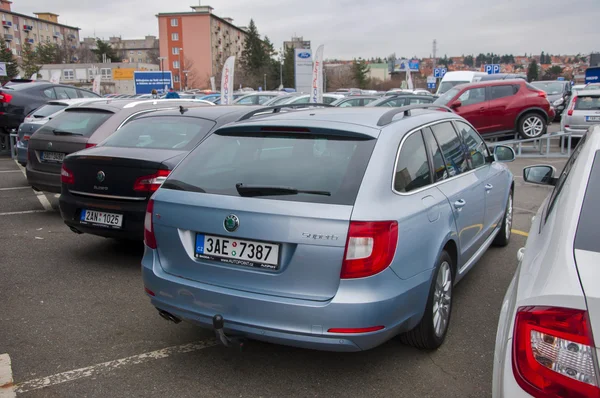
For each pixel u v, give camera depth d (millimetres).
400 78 112875
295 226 2855
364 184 2955
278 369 3436
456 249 3820
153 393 3162
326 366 3463
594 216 2148
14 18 109000
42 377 3326
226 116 6090
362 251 2791
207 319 3111
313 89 15758
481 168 4812
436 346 3596
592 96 13539
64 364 3490
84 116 7281
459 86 14555
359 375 3346
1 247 6012
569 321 1680
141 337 3889
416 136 3666
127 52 151625
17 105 14742
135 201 5031
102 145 5816
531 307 1805
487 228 4840
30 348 3699
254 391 3182
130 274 5188
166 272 3307
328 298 2830
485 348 3668
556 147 15617
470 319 4133
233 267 3039
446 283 3676
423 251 3188
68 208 5352
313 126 3367
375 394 3137
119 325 4082
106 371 3410
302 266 2859
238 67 105438
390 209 2955
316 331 2832
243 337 3053
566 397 1643
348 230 2793
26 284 4898
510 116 14281
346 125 3361
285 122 3518
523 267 2264
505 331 2043
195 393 3164
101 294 4684
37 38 118188
